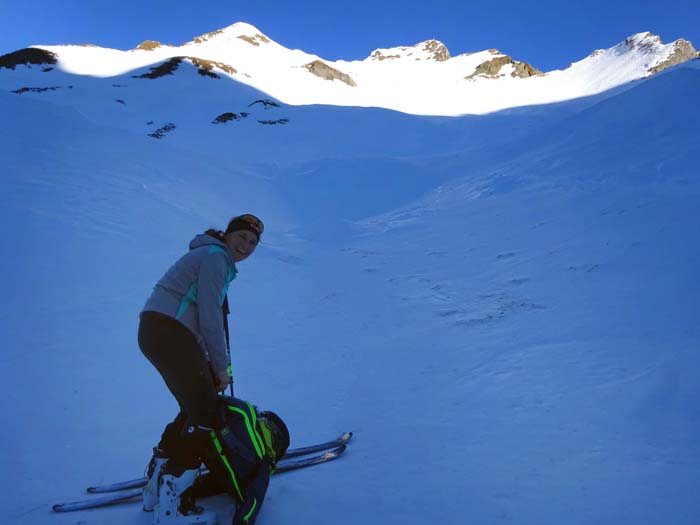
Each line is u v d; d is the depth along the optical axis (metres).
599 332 4.61
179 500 2.41
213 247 2.50
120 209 9.58
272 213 15.91
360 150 43.78
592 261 6.84
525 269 7.22
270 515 2.54
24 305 5.91
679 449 2.83
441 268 8.20
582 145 15.16
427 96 79.50
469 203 13.98
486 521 2.41
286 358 4.95
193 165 16.30
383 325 5.83
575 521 2.36
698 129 13.01
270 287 7.50
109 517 2.52
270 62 100.00
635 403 3.30
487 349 4.70
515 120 52.06
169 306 2.41
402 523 2.44
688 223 7.32
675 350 3.88
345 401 3.96
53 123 14.12
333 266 9.03
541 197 11.84
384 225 13.33
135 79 69.00
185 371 2.40
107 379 4.36
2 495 2.75
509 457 2.95
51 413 3.76
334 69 93.06
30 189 9.47
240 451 2.44
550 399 3.57
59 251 7.34
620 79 77.81
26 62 74.88
